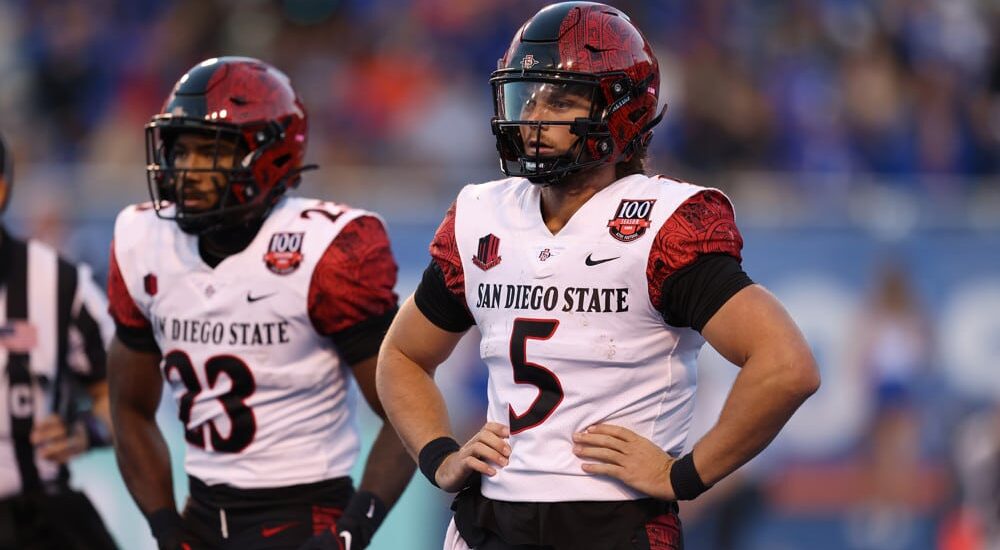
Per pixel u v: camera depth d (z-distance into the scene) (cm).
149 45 3300
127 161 3153
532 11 3259
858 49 3134
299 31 3278
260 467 1267
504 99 1044
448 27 3238
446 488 1086
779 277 2369
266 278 1250
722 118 2908
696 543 2312
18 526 1481
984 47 3241
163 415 2136
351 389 1324
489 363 1066
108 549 1543
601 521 1012
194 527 1295
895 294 2352
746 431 969
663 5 3102
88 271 1570
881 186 2558
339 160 3062
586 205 1034
